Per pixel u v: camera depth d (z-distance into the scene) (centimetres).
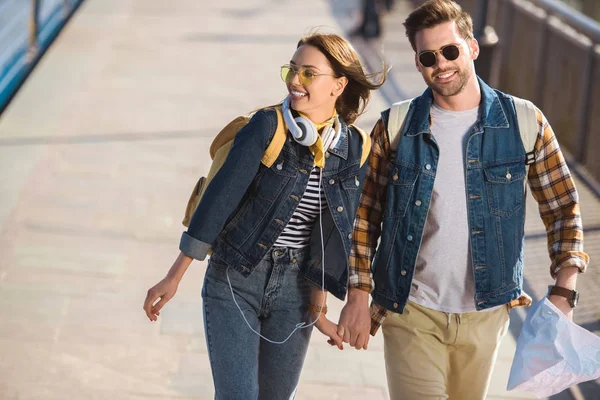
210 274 757
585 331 727
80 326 1198
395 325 780
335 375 1118
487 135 748
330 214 737
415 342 769
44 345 1145
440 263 753
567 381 734
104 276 1350
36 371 1084
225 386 735
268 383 788
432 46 727
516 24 2253
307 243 755
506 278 759
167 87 2467
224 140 757
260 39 3116
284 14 3578
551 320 733
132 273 1366
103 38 3000
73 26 3150
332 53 705
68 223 1534
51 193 1658
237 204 712
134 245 1465
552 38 1992
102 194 1670
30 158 1831
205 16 3484
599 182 1752
